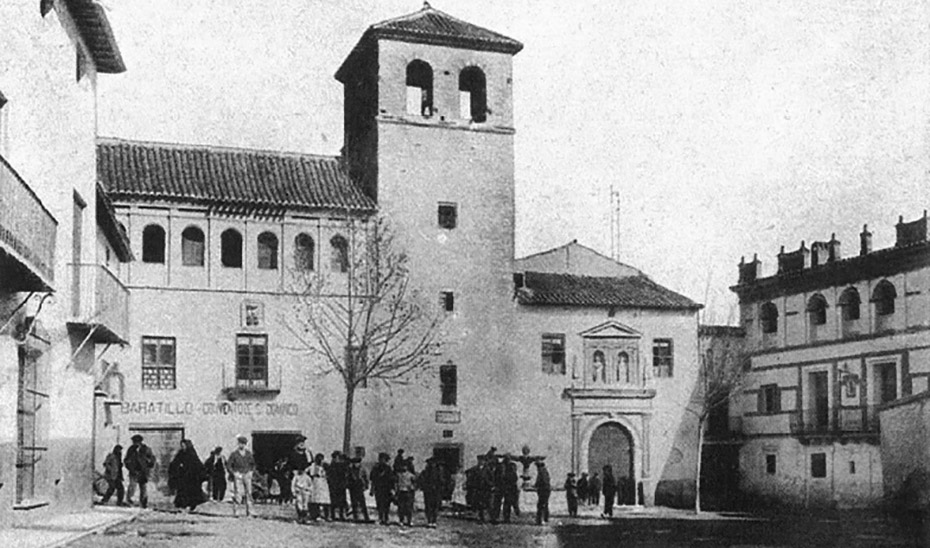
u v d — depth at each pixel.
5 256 17.81
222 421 40.16
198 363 40.31
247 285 41.25
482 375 43.97
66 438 25.69
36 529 21.20
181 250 40.75
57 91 24.03
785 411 44.66
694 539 30.61
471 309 44.03
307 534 24.69
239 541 22.34
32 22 21.84
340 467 28.69
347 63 42.81
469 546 24.53
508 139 44.69
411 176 43.66
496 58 44.69
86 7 25.19
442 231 43.97
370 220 43.03
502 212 44.53
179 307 40.41
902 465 37.72
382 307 42.62
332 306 42.06
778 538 32.41
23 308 21.55
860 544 32.34
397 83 43.69
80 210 27.17
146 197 40.19
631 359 46.25
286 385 41.09
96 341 29.62
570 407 45.22
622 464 46.22
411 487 28.42
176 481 29.11
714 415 47.16
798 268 42.31
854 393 41.75
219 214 41.25
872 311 40.84
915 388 39.00
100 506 30.28
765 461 45.81
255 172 42.47
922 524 35.94
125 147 41.81
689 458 46.59
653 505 45.91
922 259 38.81
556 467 44.72
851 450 42.06
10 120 20.28
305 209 42.09
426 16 44.25
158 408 39.56
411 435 42.50
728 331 46.41
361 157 43.81
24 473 22.59
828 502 42.78
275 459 40.59
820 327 42.84
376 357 42.34
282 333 41.38
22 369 22.20
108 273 27.64
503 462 31.98
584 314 45.69
